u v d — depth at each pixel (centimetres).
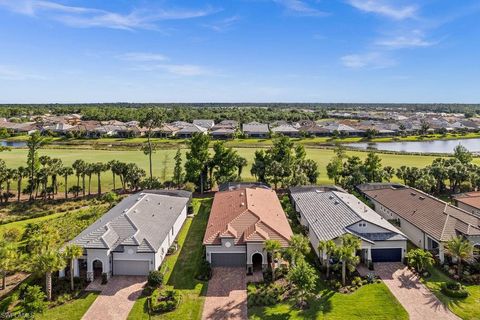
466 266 4469
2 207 6938
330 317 3506
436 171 7750
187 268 4569
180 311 3641
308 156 12312
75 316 3566
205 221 6319
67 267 4338
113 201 6938
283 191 8144
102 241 4322
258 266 4588
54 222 6091
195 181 8144
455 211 5253
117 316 3566
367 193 7125
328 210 5622
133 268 4403
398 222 5822
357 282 4150
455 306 3684
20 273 4425
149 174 9650
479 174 7706
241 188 6838
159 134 17075
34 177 7462
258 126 18775
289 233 4884
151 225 4941
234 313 3597
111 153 12681
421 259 4322
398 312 3581
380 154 12731
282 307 3688
